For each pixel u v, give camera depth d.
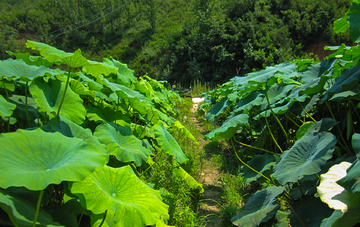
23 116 2.03
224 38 22.95
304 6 24.55
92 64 1.95
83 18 40.38
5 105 1.82
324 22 22.89
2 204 1.20
